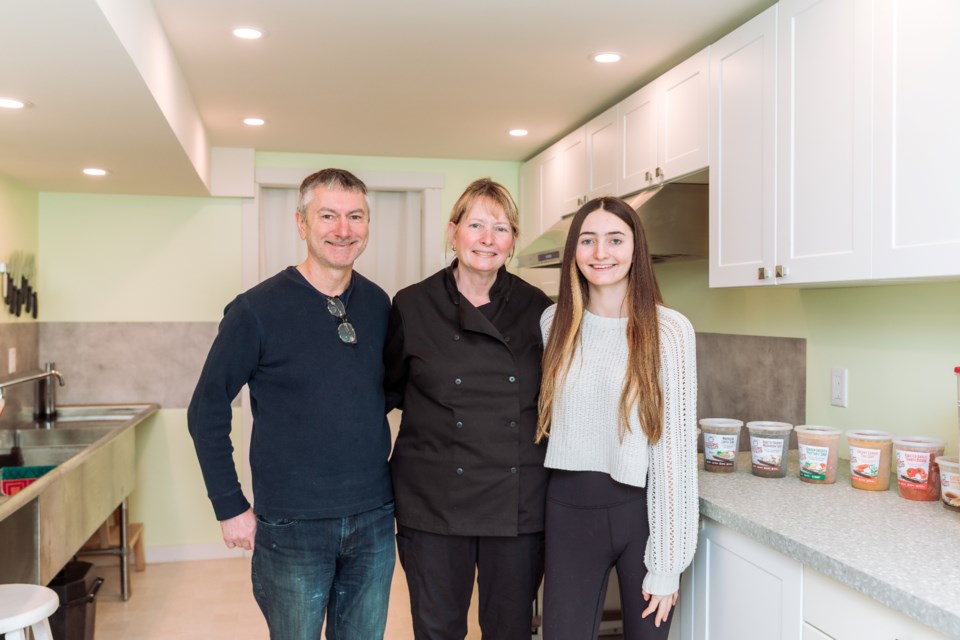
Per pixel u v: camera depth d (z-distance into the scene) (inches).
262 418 73.4
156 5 87.4
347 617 77.4
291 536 72.7
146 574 158.1
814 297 96.0
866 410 87.3
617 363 65.9
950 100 59.7
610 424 65.6
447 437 72.1
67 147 113.1
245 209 171.3
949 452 76.6
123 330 167.0
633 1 88.1
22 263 149.9
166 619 132.6
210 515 170.1
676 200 108.3
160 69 91.1
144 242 167.6
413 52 104.9
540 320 75.5
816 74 75.2
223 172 167.6
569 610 67.1
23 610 71.6
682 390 64.2
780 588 61.4
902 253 64.4
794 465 87.3
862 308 88.0
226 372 71.6
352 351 74.4
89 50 69.8
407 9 90.1
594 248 66.7
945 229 60.1
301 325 72.9
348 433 73.3
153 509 167.8
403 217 184.5
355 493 73.7
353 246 74.1
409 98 127.7
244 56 106.0
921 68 62.4
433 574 73.3
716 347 117.6
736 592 67.4
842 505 68.7
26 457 135.5
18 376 127.3
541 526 72.6
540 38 99.5
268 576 74.1
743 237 87.9
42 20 62.4
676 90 103.7
